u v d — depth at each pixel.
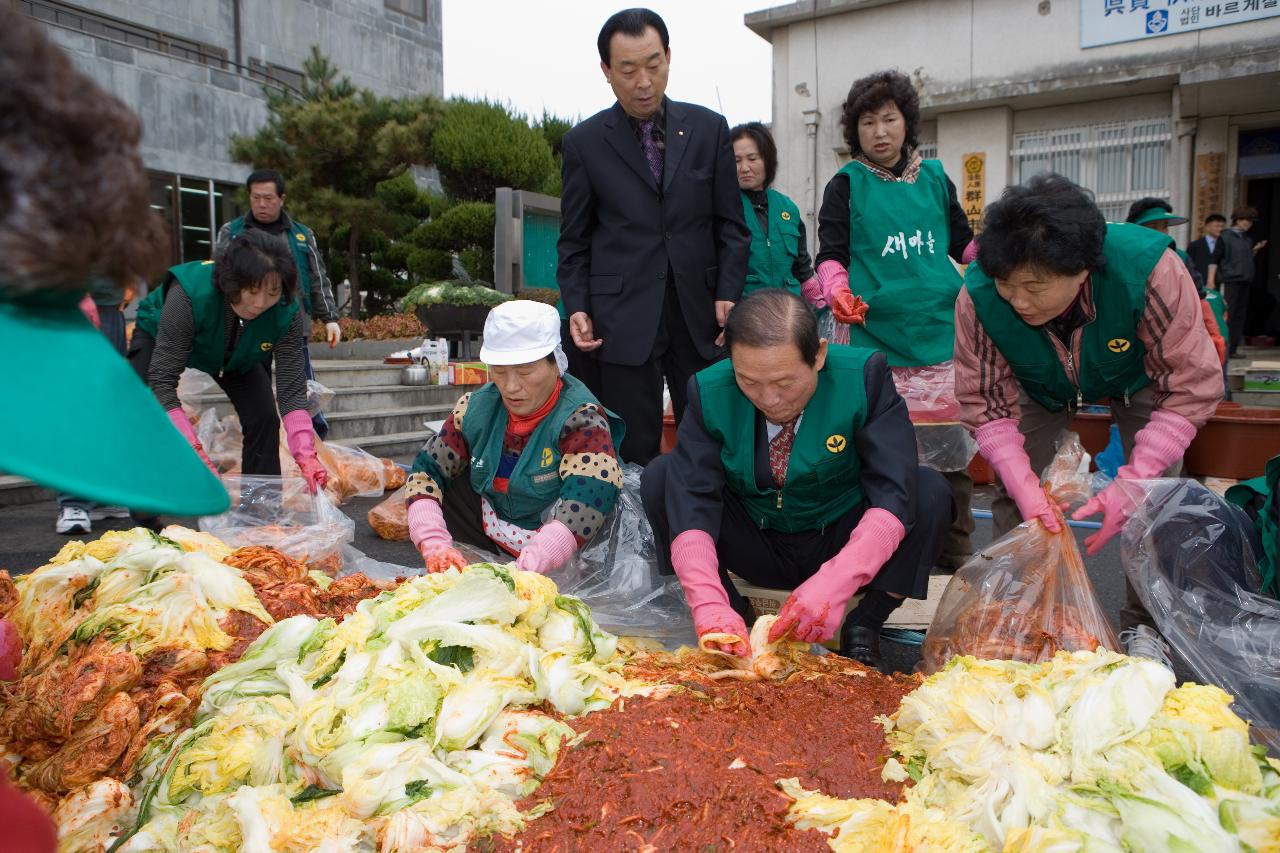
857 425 2.78
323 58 17.25
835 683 2.34
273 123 16.20
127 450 0.80
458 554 3.00
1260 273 15.52
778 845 1.58
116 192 0.80
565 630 2.32
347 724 1.85
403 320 13.14
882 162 4.36
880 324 4.31
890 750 1.95
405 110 16.47
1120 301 2.84
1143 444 2.96
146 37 19.03
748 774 1.80
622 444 4.34
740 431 2.83
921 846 1.47
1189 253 11.79
